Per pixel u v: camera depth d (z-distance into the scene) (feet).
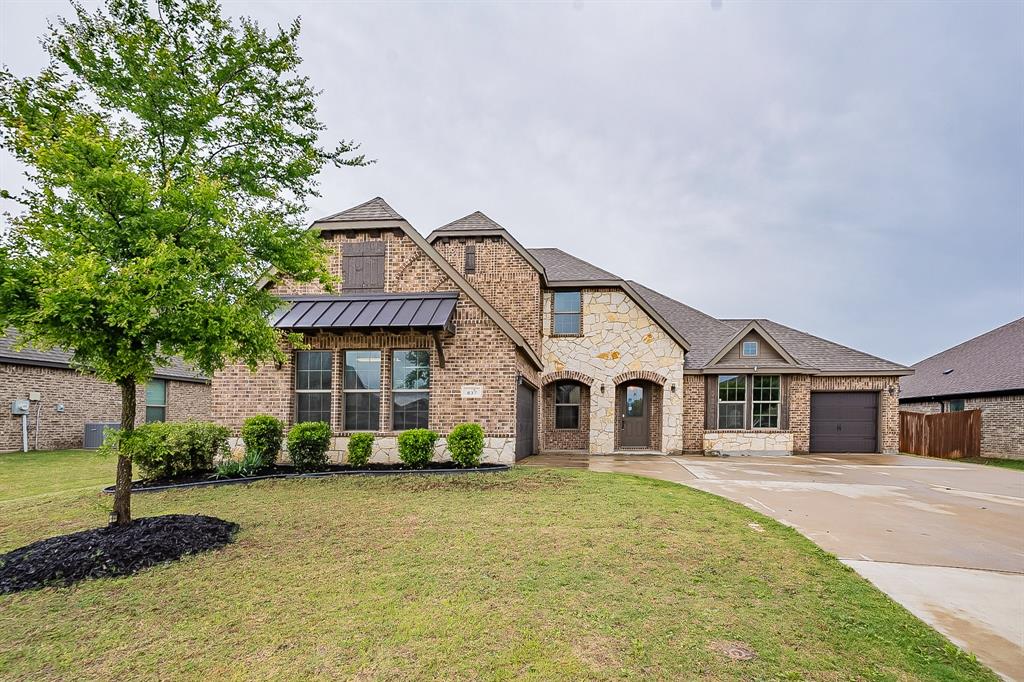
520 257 54.39
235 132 21.52
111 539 17.84
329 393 39.34
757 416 58.34
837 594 14.71
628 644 11.69
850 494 30.68
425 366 39.45
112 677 10.52
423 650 11.38
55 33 19.33
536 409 56.59
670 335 56.39
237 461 35.40
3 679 10.41
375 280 40.88
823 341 64.85
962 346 86.43
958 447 61.93
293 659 11.08
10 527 21.85
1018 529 22.50
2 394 54.29
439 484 30.71
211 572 16.25
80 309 15.48
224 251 18.70
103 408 65.62
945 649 11.62
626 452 57.31
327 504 25.57
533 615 13.12
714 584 15.35
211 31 21.20
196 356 18.67
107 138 16.90
